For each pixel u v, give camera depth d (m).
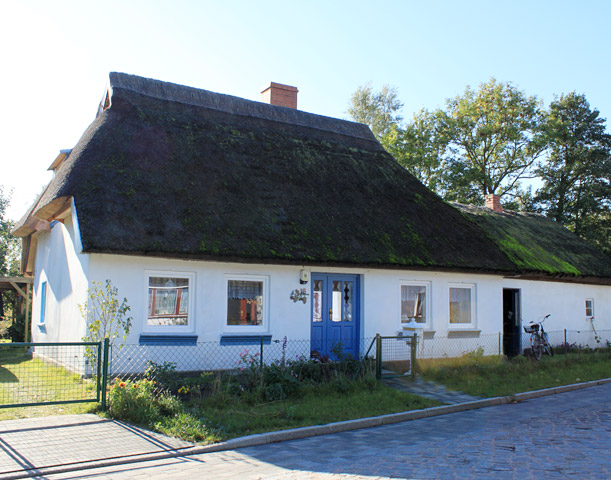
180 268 11.25
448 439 7.73
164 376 9.62
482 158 34.56
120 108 13.40
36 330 16.42
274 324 12.23
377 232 13.98
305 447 7.33
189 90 15.61
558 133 34.78
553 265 19.66
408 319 14.60
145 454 6.69
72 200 10.70
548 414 9.61
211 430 7.67
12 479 5.80
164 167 12.17
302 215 13.08
